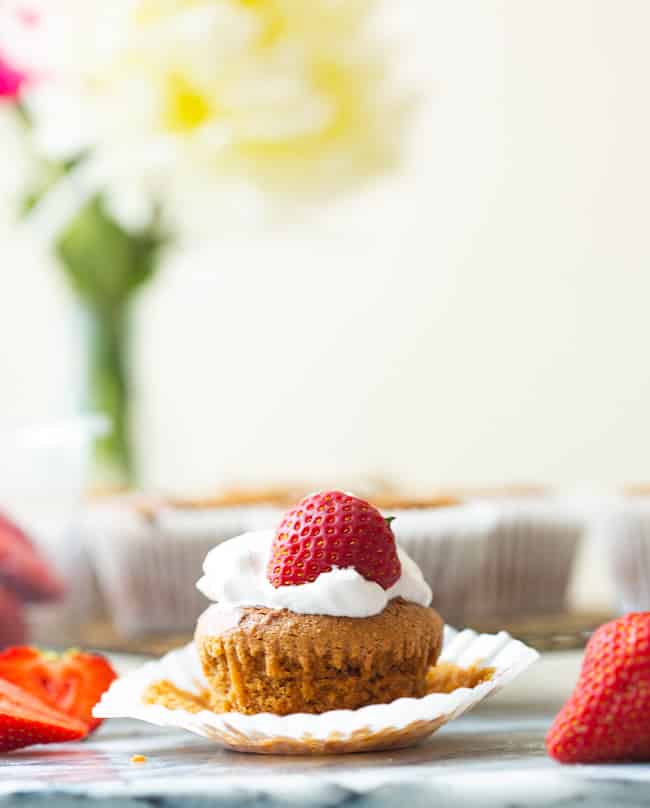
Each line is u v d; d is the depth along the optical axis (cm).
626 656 61
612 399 166
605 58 165
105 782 62
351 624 66
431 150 167
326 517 66
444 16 166
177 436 171
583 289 166
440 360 169
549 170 167
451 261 168
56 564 93
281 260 170
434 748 66
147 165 93
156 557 92
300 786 61
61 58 93
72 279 106
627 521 100
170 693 69
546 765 62
